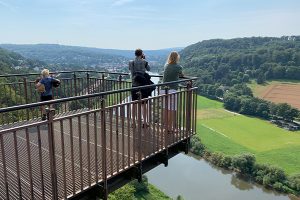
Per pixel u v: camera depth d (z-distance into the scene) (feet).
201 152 181.16
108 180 15.66
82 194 14.14
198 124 262.06
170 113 19.51
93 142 18.99
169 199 109.09
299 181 132.16
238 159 152.35
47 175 14.44
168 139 19.66
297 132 244.22
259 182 140.15
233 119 283.38
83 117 25.22
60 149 17.67
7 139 19.69
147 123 19.25
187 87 21.02
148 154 17.39
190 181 136.77
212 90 381.40
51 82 23.88
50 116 11.71
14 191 12.84
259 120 283.18
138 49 23.07
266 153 190.70
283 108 281.33
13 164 15.57
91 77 28.63
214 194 122.62
